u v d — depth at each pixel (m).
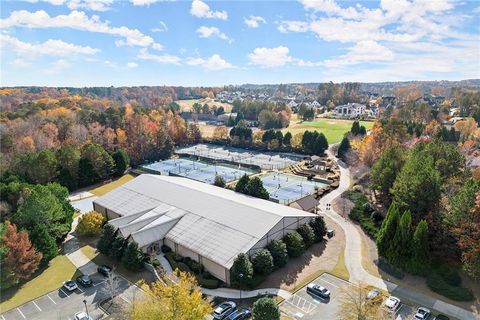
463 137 117.38
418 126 117.88
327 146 124.38
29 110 140.12
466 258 42.91
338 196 80.75
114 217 66.62
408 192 52.66
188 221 56.53
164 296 34.59
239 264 44.53
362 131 128.50
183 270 49.69
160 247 55.25
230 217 55.00
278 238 52.19
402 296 43.34
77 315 40.06
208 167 112.94
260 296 43.91
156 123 137.00
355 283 46.09
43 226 53.84
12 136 103.25
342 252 54.62
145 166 114.56
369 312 34.69
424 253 46.16
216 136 153.00
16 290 47.03
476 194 44.03
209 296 44.03
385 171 64.69
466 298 41.97
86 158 93.12
